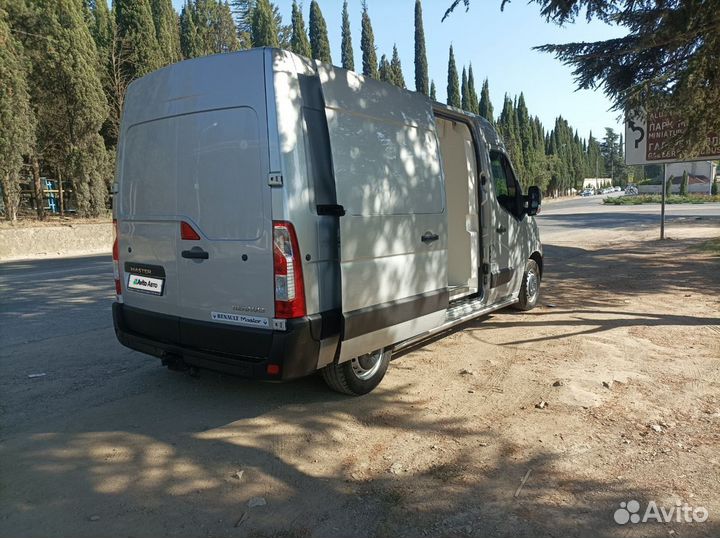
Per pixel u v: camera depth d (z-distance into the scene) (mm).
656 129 16953
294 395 4801
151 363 5641
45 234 18828
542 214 40750
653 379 5102
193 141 4145
